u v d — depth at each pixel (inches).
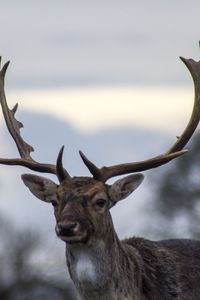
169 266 1780.3
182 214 3688.5
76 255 1680.6
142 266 1748.3
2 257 3262.8
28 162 1745.8
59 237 1654.8
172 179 3742.6
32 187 1722.4
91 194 1669.5
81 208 1659.7
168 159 1740.9
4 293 3275.1
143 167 1732.3
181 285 1776.6
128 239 1793.8
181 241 1836.9
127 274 1712.6
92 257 1676.9
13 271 3280.0
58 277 3262.8
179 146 1776.6
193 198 3703.3
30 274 3270.2
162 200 3688.5
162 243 1822.1
